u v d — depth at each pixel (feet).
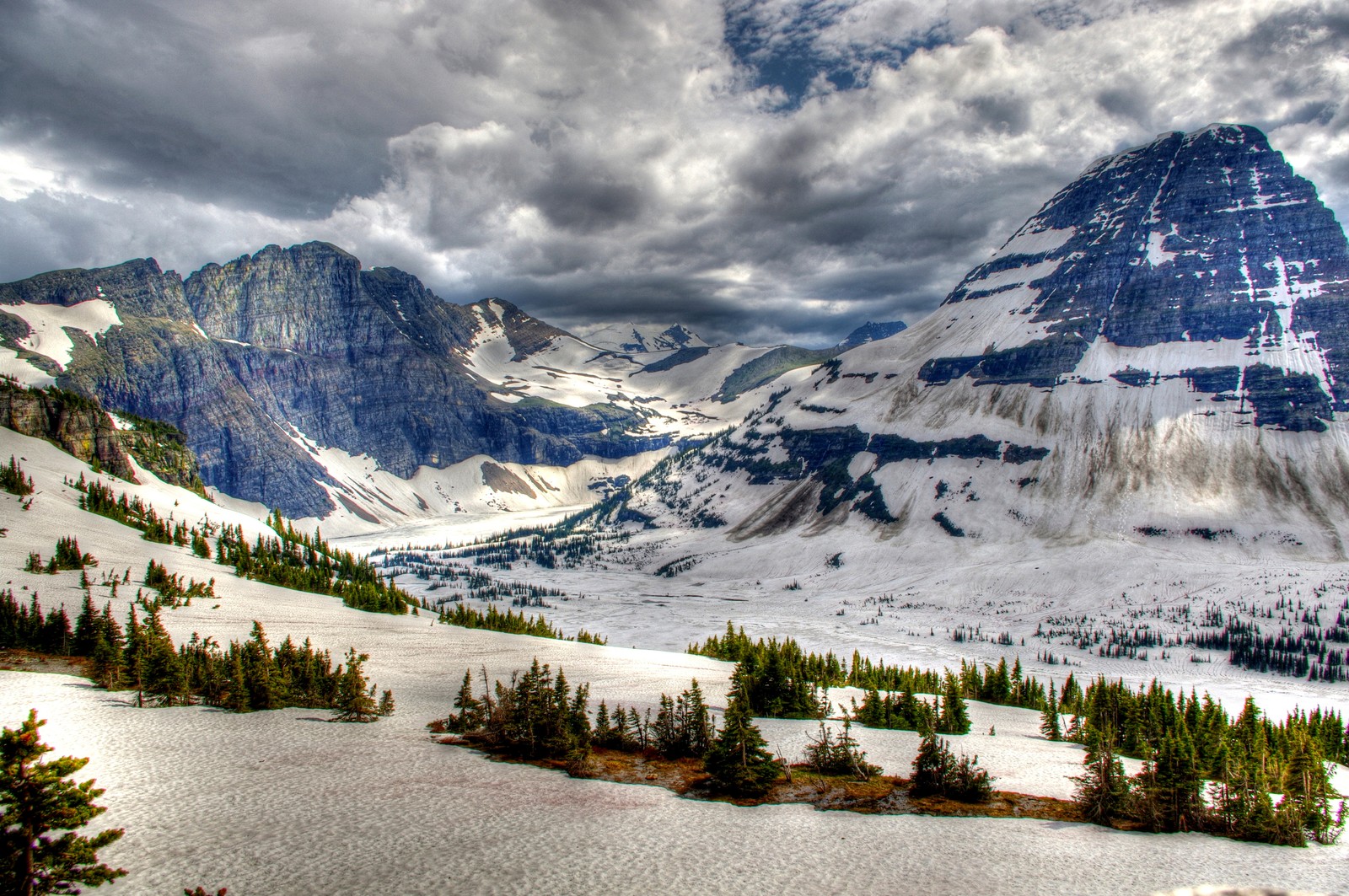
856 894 181.06
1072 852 217.36
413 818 209.97
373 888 168.66
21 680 319.68
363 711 318.24
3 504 639.76
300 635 498.69
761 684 417.90
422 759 265.34
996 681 597.52
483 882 175.11
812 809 244.22
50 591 470.80
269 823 200.23
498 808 222.69
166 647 318.24
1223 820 250.16
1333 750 448.65
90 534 646.74
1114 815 253.44
